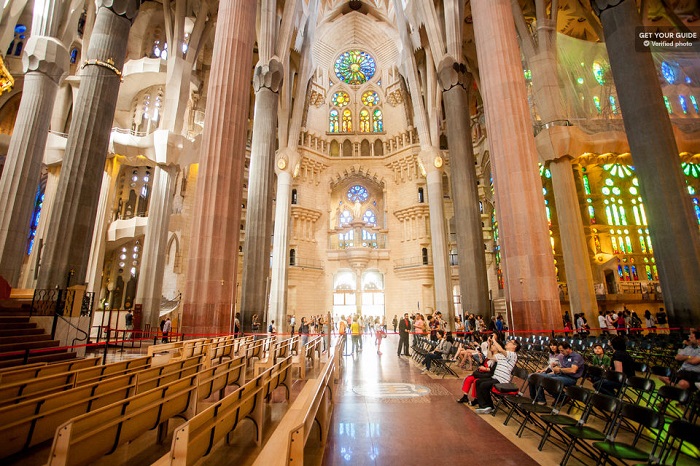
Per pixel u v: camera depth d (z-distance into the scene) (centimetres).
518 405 475
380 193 3600
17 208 1448
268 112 1959
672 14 2038
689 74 2398
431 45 2069
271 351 723
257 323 1691
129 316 1984
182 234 2741
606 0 1370
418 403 611
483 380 571
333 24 3662
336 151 3606
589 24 2205
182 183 2833
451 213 3191
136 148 2170
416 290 3111
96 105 1347
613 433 362
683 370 580
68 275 1195
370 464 359
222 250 1143
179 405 387
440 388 735
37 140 1530
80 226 1250
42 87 1561
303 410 303
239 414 339
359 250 3197
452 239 3153
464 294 1683
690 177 2786
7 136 2186
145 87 2536
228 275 1150
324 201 3444
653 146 1216
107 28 1427
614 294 2381
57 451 211
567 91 2073
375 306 3269
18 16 1881
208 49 2802
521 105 1197
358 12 3659
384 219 3428
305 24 2756
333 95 3741
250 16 1388
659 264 1191
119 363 532
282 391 666
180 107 2217
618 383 531
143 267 2055
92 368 471
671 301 1150
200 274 1111
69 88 2311
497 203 1187
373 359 1241
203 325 1071
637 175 1266
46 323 941
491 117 1230
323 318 2553
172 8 2256
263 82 1980
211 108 1247
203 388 443
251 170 1892
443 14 2077
